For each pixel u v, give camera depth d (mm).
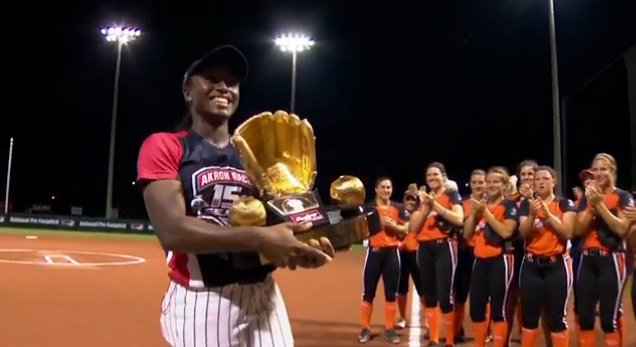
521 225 6012
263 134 2068
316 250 1798
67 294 9898
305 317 8953
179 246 1851
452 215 6984
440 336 7996
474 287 6555
